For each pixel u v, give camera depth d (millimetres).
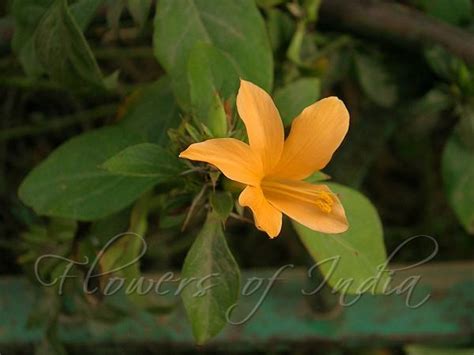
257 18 278
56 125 408
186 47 275
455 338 366
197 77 258
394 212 459
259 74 276
